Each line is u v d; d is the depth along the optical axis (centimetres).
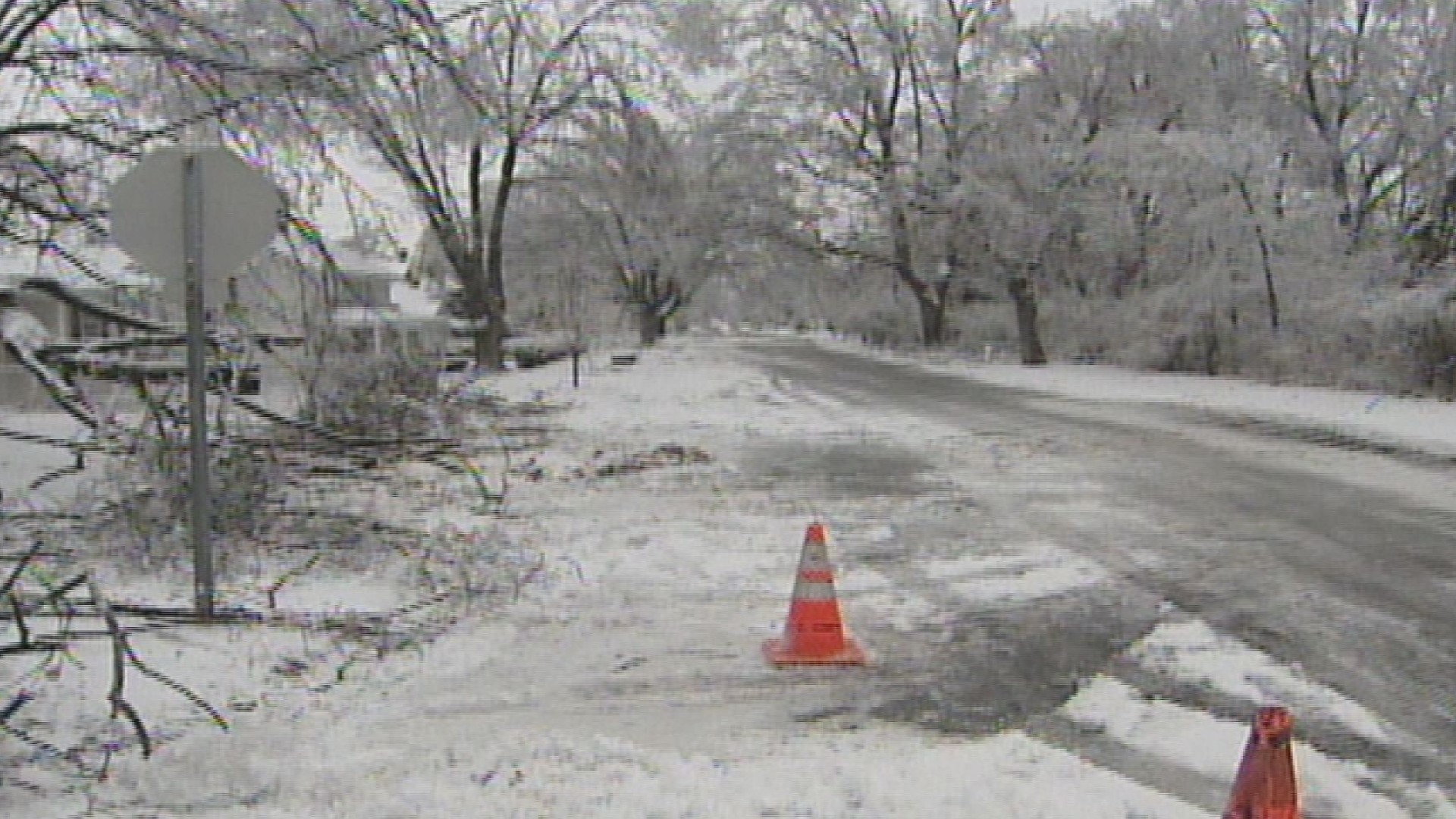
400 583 909
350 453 1309
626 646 762
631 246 5569
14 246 1152
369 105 1338
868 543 1093
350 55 1143
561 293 6000
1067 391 3162
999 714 637
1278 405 2541
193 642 726
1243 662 726
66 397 1056
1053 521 1209
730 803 507
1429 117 3541
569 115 3772
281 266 1248
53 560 889
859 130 5100
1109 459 1716
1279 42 3938
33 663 664
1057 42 4484
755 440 2002
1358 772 557
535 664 723
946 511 1268
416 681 685
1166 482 1482
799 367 4562
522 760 557
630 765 551
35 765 539
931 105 4859
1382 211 3747
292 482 1110
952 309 5494
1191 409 2548
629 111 3794
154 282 1312
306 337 1280
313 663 707
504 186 3959
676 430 2169
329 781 531
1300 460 1686
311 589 867
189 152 752
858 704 655
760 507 1293
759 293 6375
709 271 6253
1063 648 757
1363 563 1005
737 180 5150
